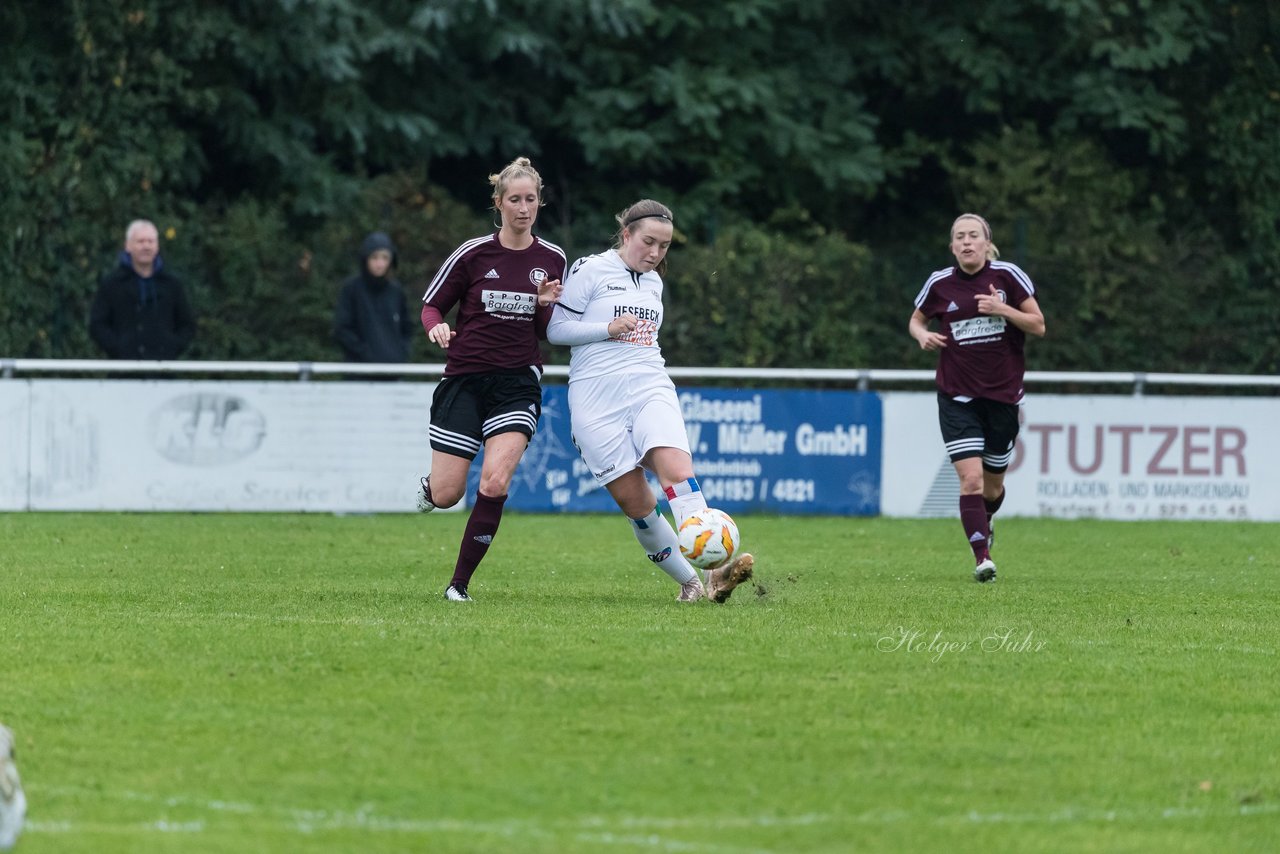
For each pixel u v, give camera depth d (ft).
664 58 281.13
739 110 279.90
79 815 58.34
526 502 187.11
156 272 190.08
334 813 58.90
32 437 179.93
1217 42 287.89
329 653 86.22
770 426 188.75
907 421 190.39
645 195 278.87
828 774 65.10
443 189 262.47
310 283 241.35
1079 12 275.80
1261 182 285.84
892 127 306.14
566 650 88.02
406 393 184.55
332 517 180.04
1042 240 268.00
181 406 182.09
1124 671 86.53
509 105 280.10
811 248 251.60
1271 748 70.74
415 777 63.52
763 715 74.23
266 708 73.97
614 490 109.60
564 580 124.47
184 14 248.11
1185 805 62.34
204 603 106.52
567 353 240.94
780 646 90.89
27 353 230.89
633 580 124.77
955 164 289.53
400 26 260.62
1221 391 244.63
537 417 111.14
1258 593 123.03
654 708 75.15
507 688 78.43
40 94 243.19
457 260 108.27
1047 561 145.89
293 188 265.34
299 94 264.93
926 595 117.70
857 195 298.56
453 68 274.36
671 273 242.58
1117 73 285.64
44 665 82.69
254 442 183.21
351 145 274.77
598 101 274.36
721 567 107.45
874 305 249.96
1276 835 58.90
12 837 53.62
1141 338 259.80
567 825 57.98
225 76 259.39
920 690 80.07
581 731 70.79
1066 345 255.29
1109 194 278.05
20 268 232.94
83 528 162.30
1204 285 264.11
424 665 83.35
